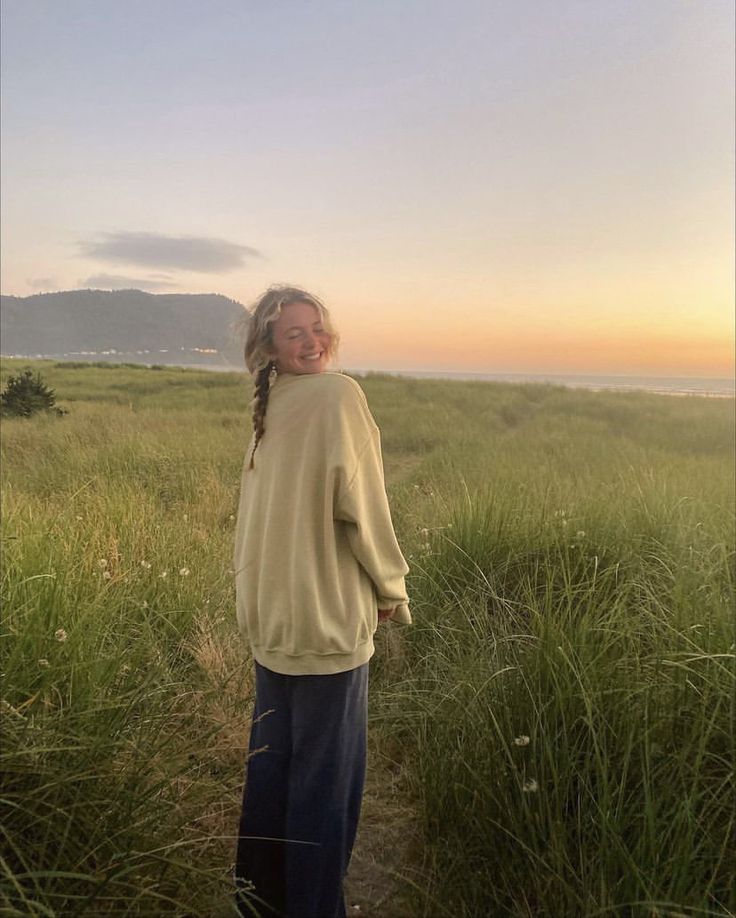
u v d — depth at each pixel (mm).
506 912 1840
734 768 2008
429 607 3818
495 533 4395
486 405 21297
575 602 3480
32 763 1629
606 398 25594
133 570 3654
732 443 13578
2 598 2482
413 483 8164
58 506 5074
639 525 4750
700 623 2789
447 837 2121
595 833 1897
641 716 2193
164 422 13562
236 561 1911
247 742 2486
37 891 1381
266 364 1797
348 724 1717
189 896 1702
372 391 24641
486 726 2303
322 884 1719
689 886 1719
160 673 2549
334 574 1671
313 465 1653
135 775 1783
